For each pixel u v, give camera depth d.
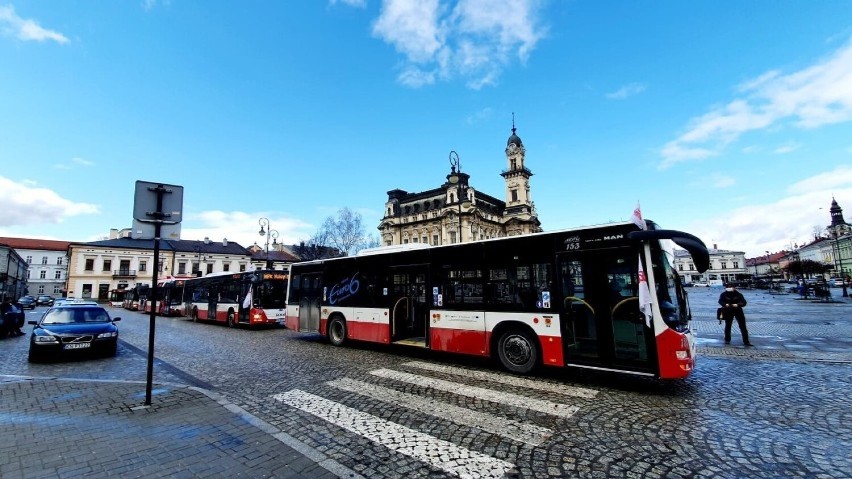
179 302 27.98
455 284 9.47
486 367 9.01
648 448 4.43
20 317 17.25
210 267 74.88
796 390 6.61
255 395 6.73
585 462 4.10
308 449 4.42
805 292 34.44
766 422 5.17
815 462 4.01
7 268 51.84
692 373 8.05
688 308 7.84
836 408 5.65
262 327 19.50
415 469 3.97
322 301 13.30
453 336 9.34
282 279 19.09
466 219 62.88
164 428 5.06
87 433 4.88
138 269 68.00
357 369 8.84
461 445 4.56
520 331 8.27
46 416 5.53
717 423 5.17
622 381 7.56
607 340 7.13
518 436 4.81
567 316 7.68
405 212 73.94
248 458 4.18
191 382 7.73
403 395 6.66
